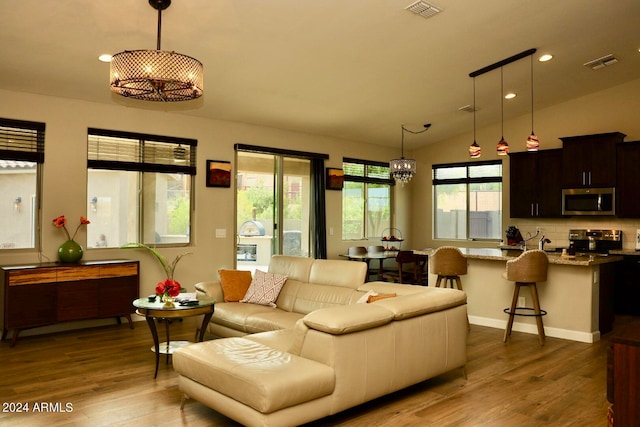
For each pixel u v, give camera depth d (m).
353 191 9.22
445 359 3.79
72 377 4.01
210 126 6.97
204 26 4.38
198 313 4.24
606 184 7.24
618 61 6.51
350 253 8.21
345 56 5.35
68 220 5.73
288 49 5.04
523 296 5.77
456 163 9.48
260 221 7.67
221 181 6.99
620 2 4.79
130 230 6.32
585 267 5.31
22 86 5.30
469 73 6.30
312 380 2.80
